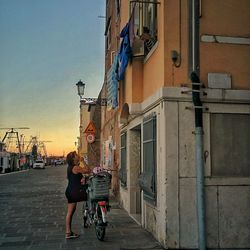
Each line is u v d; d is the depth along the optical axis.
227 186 5.05
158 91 5.18
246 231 5.04
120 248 5.04
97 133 18.81
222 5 5.27
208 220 4.98
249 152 5.17
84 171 5.70
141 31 5.83
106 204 5.66
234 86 5.20
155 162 5.40
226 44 5.23
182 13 5.15
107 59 12.72
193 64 4.98
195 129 4.96
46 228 6.55
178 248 4.90
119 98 8.39
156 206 5.36
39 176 27.98
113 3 11.43
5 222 7.21
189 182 4.99
